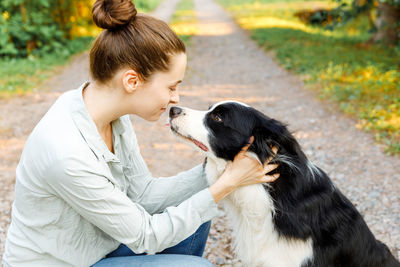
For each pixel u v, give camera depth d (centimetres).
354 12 877
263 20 1680
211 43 1296
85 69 933
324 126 577
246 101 725
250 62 1034
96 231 190
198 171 238
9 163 468
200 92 788
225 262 296
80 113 171
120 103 177
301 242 213
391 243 311
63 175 161
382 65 804
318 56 962
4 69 856
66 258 180
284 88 793
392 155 461
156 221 183
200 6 2712
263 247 227
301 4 2295
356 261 228
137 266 187
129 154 217
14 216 181
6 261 183
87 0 1305
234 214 235
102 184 169
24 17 980
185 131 232
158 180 234
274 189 213
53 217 173
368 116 566
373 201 374
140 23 165
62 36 1118
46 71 895
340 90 681
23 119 618
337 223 220
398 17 1018
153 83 171
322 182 222
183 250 227
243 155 208
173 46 168
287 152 213
